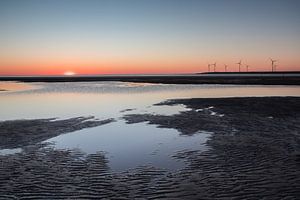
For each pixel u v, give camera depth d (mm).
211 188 10805
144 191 10727
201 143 17438
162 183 11438
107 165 13750
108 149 16531
